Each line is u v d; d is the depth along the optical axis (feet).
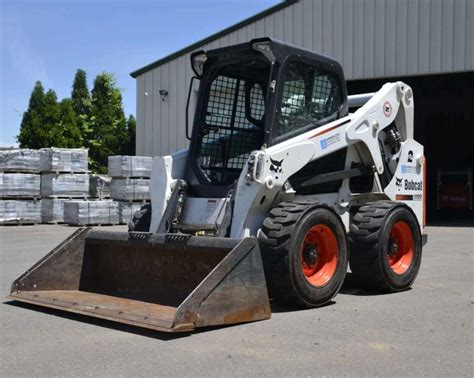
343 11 56.34
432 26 52.60
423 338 15.99
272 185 19.24
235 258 16.98
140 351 14.78
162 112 66.85
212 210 20.34
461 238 43.73
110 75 152.05
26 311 19.48
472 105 85.56
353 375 13.02
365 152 23.35
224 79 22.25
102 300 19.25
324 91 22.12
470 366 13.65
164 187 21.40
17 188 59.16
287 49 20.58
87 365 13.76
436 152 89.10
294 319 17.93
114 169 61.16
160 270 19.66
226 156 22.02
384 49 54.60
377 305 20.18
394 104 24.66
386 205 22.86
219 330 16.63
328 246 20.08
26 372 13.38
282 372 13.20
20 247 39.40
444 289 23.27
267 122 19.88
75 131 132.67
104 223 59.52
